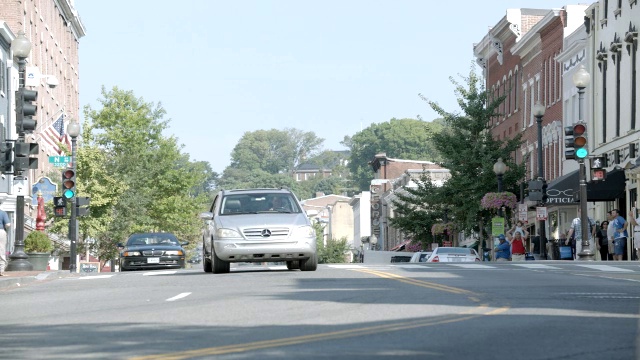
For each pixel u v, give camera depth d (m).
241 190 33.19
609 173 60.34
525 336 13.50
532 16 86.62
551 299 19.45
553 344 12.66
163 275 32.03
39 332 15.25
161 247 52.88
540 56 78.88
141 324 15.80
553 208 73.00
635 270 32.06
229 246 31.08
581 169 45.56
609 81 64.06
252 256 31.16
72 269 50.50
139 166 85.75
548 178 76.75
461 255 56.66
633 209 56.25
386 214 144.12
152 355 12.12
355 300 19.53
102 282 28.30
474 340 13.09
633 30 59.81
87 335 14.55
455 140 70.69
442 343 12.80
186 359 11.70
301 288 23.16
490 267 34.09
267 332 14.32
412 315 16.42
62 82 98.75
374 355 11.80
